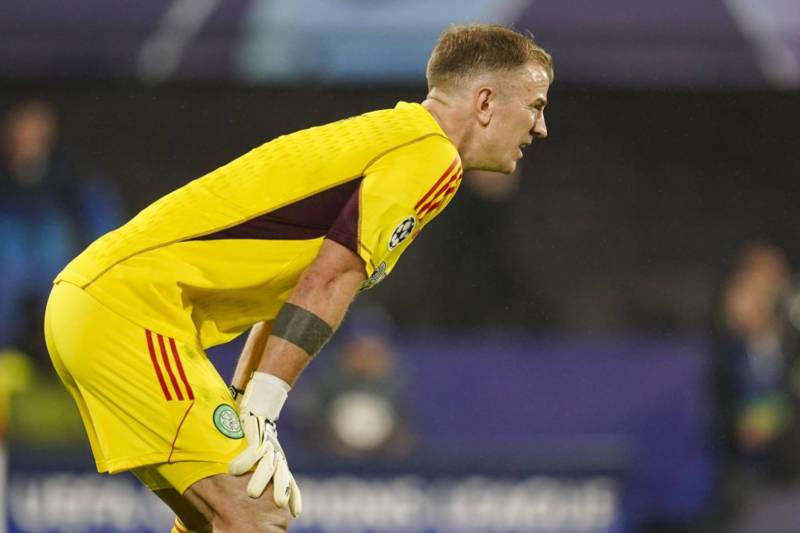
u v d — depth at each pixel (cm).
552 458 2855
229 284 1384
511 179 3694
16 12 3741
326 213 1385
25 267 3547
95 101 4088
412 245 3675
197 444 1340
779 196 4269
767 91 4222
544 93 1477
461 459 2842
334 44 3741
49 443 3161
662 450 3388
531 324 3647
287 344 1337
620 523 2855
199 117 4138
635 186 4228
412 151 1388
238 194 1399
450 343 3447
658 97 4244
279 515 1339
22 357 3422
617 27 3756
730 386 3394
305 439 3061
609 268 4147
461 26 1491
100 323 1360
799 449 3366
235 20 3769
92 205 3691
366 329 3139
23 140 3631
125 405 1358
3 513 2606
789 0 3772
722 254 4188
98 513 2748
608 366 3441
